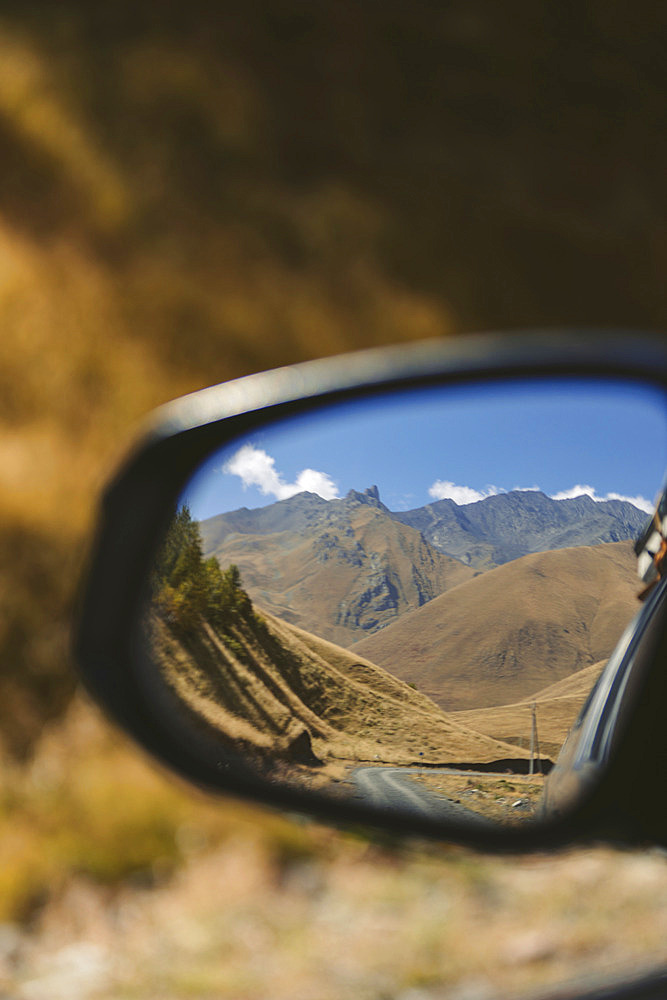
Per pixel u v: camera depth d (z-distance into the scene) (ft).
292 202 31.83
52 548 15.94
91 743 12.48
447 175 35.50
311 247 30.12
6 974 8.66
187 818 11.03
